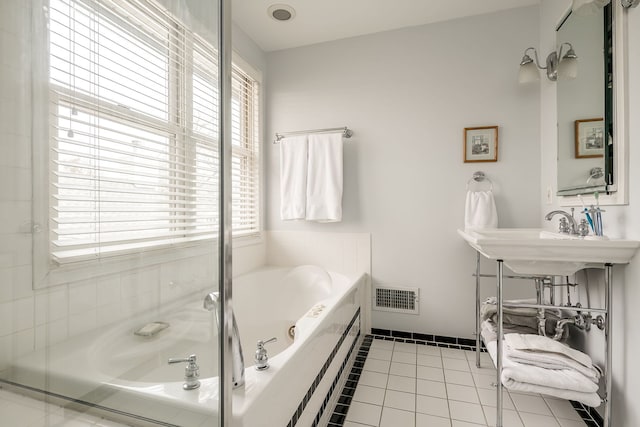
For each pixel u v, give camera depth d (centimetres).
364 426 144
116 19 54
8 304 44
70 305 49
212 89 68
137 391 56
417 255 243
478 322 202
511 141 223
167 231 60
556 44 186
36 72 46
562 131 177
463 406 158
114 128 53
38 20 47
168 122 60
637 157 120
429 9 225
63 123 48
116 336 53
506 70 225
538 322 163
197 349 65
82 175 50
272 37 260
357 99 257
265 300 245
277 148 279
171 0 60
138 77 57
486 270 229
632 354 122
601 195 140
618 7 127
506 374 130
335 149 249
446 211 236
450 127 236
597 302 146
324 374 145
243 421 79
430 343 234
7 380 44
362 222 256
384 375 189
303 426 120
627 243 118
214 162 68
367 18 235
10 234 44
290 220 263
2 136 44
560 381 124
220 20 70
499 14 226
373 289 253
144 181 57
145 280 57
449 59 236
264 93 280
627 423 125
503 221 224
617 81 129
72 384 49
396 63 248
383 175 251
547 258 130
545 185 208
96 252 51
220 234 70
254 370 100
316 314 151
